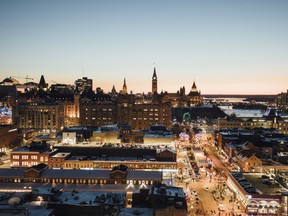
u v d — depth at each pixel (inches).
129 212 4291.3
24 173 6520.7
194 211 5767.7
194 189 7017.7
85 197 4832.7
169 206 4217.5
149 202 4704.7
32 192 4881.9
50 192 4884.4
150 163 7731.3
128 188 6072.8
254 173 6776.6
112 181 6402.6
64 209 4387.3
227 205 6058.1
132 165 7780.5
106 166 7849.4
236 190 6289.4
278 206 5280.5
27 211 3978.8
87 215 4367.6
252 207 5334.6
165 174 7687.0
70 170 6761.8
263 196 5315.0
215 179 7731.3
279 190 5654.5
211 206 6043.3
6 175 6550.2
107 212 4552.2
